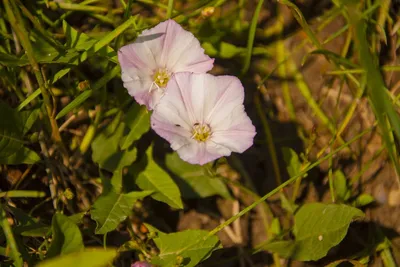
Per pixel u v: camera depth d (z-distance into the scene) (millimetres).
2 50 432
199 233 417
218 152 403
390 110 397
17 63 415
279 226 436
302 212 426
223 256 438
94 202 419
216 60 447
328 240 418
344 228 416
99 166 424
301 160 446
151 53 410
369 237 445
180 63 414
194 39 412
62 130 437
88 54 414
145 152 427
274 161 443
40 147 433
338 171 444
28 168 431
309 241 422
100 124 437
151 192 421
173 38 411
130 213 417
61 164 432
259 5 426
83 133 438
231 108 408
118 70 417
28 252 418
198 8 439
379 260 445
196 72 411
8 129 414
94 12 444
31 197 432
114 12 445
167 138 401
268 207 440
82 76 438
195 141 405
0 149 413
